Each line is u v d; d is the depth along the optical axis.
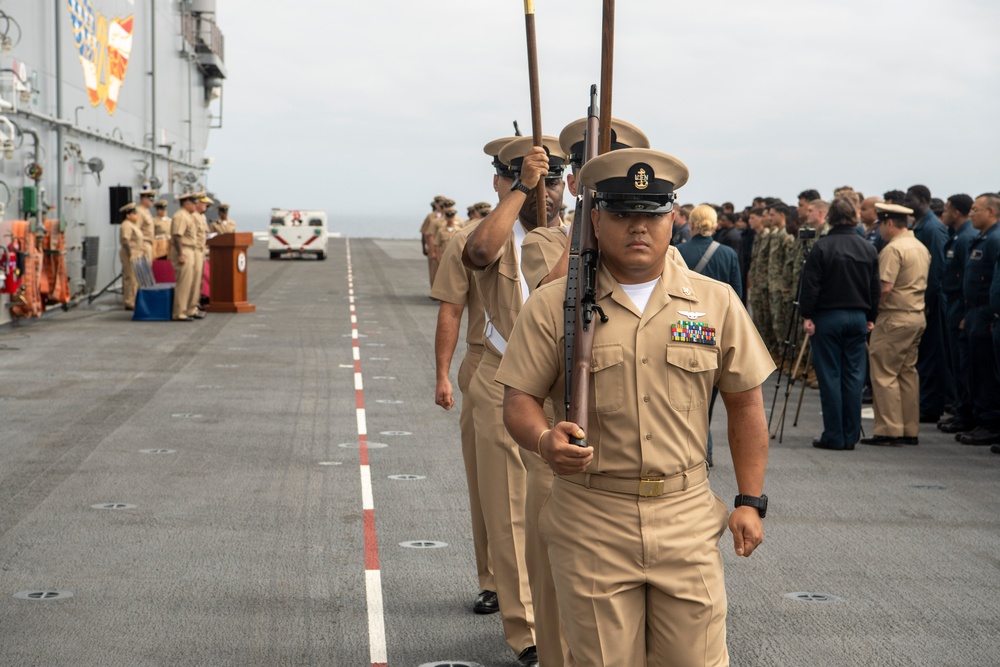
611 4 3.33
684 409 3.15
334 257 43.41
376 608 5.16
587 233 3.21
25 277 16.52
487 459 4.66
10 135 15.46
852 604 5.32
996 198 9.29
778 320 13.15
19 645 4.62
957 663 4.58
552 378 3.24
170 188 32.44
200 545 6.11
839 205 9.06
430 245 25.06
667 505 3.15
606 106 3.36
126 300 20.61
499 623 5.01
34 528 6.39
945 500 7.45
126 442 8.87
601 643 3.10
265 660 4.51
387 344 15.84
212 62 38.50
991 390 9.42
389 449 8.75
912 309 9.29
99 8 22.55
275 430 9.46
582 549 3.14
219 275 20.28
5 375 12.33
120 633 4.78
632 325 3.15
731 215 16.73
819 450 9.21
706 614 3.13
